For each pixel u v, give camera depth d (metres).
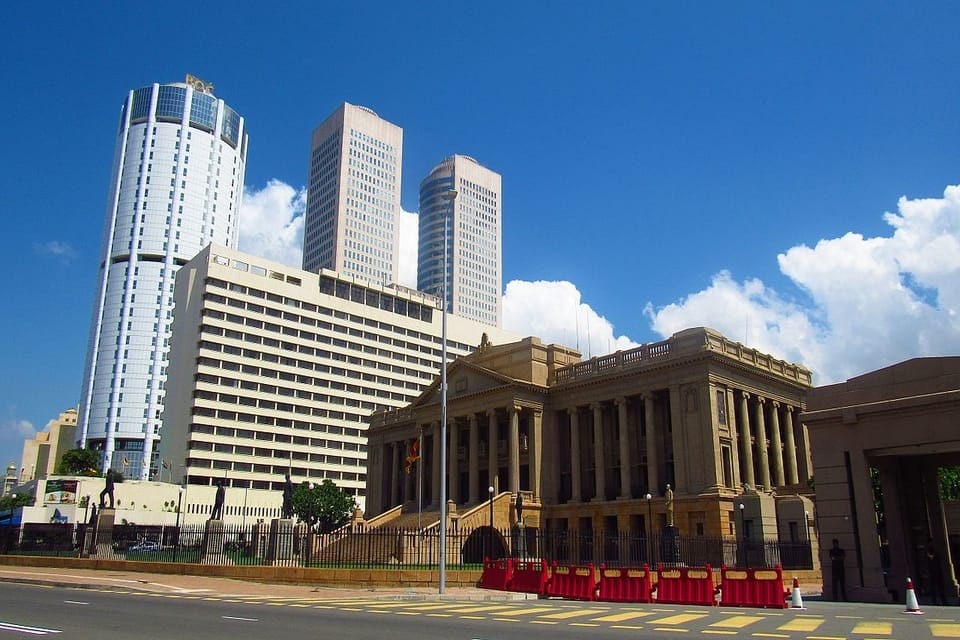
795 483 75.19
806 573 46.44
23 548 55.84
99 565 47.31
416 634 17.98
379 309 169.62
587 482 78.25
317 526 108.50
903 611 26.19
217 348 141.75
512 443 77.50
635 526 70.25
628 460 72.94
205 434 137.38
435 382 91.19
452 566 45.94
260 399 145.62
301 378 152.62
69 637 16.64
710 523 63.88
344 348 161.12
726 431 68.06
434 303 183.12
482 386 84.00
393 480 101.81
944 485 74.38
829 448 35.31
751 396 72.88
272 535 46.81
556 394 81.19
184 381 142.00
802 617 23.70
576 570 33.72
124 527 53.88
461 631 18.78
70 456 140.00
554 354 83.56
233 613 23.11
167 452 141.75
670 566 50.22
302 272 159.00
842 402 35.72
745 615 24.39
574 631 19.05
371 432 108.19
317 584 38.12
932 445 32.44
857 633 19.09
